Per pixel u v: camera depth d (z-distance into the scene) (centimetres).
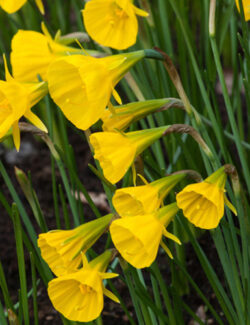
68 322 57
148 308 58
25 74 51
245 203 54
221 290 56
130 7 50
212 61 65
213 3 52
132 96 66
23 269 54
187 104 51
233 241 54
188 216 49
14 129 50
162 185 50
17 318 55
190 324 65
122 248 49
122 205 50
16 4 53
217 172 50
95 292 50
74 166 61
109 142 49
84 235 50
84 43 63
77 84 48
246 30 54
